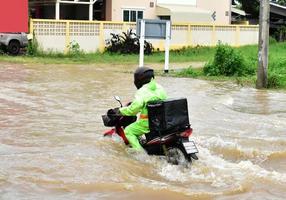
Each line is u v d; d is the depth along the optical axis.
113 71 25.05
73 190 6.91
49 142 9.69
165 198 6.69
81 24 34.69
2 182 7.13
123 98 15.78
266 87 19.83
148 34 24.20
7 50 31.94
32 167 7.86
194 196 6.79
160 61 32.22
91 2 36.97
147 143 8.48
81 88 18.05
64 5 41.03
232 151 9.49
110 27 35.97
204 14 42.09
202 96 16.98
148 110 8.38
